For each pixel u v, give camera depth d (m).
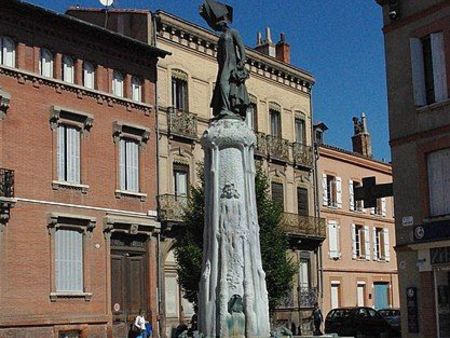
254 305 13.70
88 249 30.44
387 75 27.92
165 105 34.91
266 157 40.66
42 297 28.44
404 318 26.55
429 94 26.62
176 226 34.12
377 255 50.19
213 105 14.93
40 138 29.23
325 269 44.38
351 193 47.88
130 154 33.03
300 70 44.16
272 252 28.61
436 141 25.80
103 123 31.83
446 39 25.70
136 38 34.78
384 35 28.20
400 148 27.23
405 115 27.12
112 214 31.59
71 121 30.48
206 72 37.41
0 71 28.08
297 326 40.41
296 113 43.97
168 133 34.72
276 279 28.45
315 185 44.59
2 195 27.34
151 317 32.59
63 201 29.78
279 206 30.17
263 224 28.95
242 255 13.87
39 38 29.72
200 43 37.09
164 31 35.25
